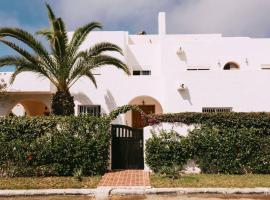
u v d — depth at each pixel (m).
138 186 10.89
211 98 20.23
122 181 11.71
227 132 13.40
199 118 13.55
